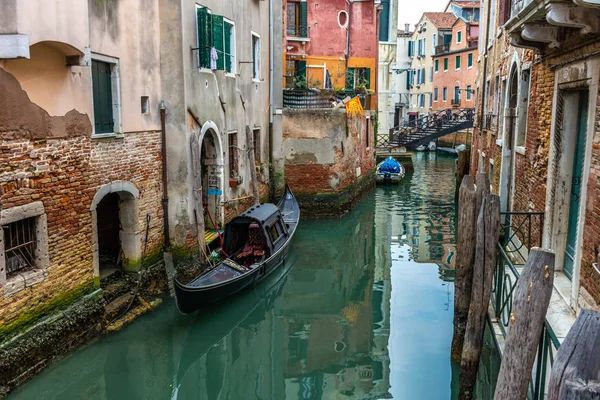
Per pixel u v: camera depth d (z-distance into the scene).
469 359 5.96
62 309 7.33
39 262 6.92
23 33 5.91
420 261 13.03
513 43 8.14
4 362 6.29
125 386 7.30
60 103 7.12
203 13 10.32
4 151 6.22
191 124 10.29
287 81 20.14
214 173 12.02
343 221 16.81
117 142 8.52
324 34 22.70
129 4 8.84
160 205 9.91
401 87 47.25
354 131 18.59
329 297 10.75
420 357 8.17
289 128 16.41
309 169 16.59
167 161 10.03
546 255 3.56
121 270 9.17
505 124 11.66
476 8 39.03
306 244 14.43
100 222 9.33
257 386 7.51
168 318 8.98
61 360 7.24
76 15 6.90
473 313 5.86
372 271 12.27
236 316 9.74
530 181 9.05
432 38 41.72
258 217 10.88
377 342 8.68
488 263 5.73
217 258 11.04
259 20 14.82
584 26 5.80
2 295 6.30
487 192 6.56
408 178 26.33
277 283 11.48
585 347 2.63
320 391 7.33
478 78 18.05
